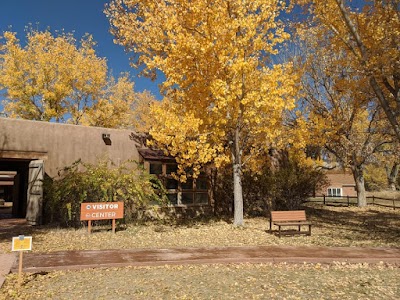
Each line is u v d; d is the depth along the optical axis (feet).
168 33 36.09
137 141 51.31
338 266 24.30
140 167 43.91
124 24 48.93
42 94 76.38
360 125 77.10
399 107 37.45
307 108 68.69
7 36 72.08
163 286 19.51
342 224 46.91
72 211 39.11
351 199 114.83
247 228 41.45
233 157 43.88
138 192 40.37
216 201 54.95
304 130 49.14
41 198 41.55
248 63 33.68
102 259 24.58
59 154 45.37
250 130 44.62
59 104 79.56
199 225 44.01
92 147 47.65
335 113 65.98
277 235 36.68
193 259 24.71
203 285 19.77
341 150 70.38
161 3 39.91
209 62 36.60
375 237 35.78
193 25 37.04
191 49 35.35
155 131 36.55
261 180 55.11
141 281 20.38
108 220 42.55
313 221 49.67
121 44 49.49
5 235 35.06
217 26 34.73
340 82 46.03
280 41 36.04
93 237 34.65
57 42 78.54
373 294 18.48
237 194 43.24
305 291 18.90
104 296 17.81
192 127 35.19
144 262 23.84
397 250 28.17
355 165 73.41
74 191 39.04
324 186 63.36
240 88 35.60
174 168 51.60
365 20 36.86
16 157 42.16
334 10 37.17
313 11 38.04
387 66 34.73
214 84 33.65
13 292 17.85
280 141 48.08
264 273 22.38
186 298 17.63
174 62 37.06
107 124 86.22
